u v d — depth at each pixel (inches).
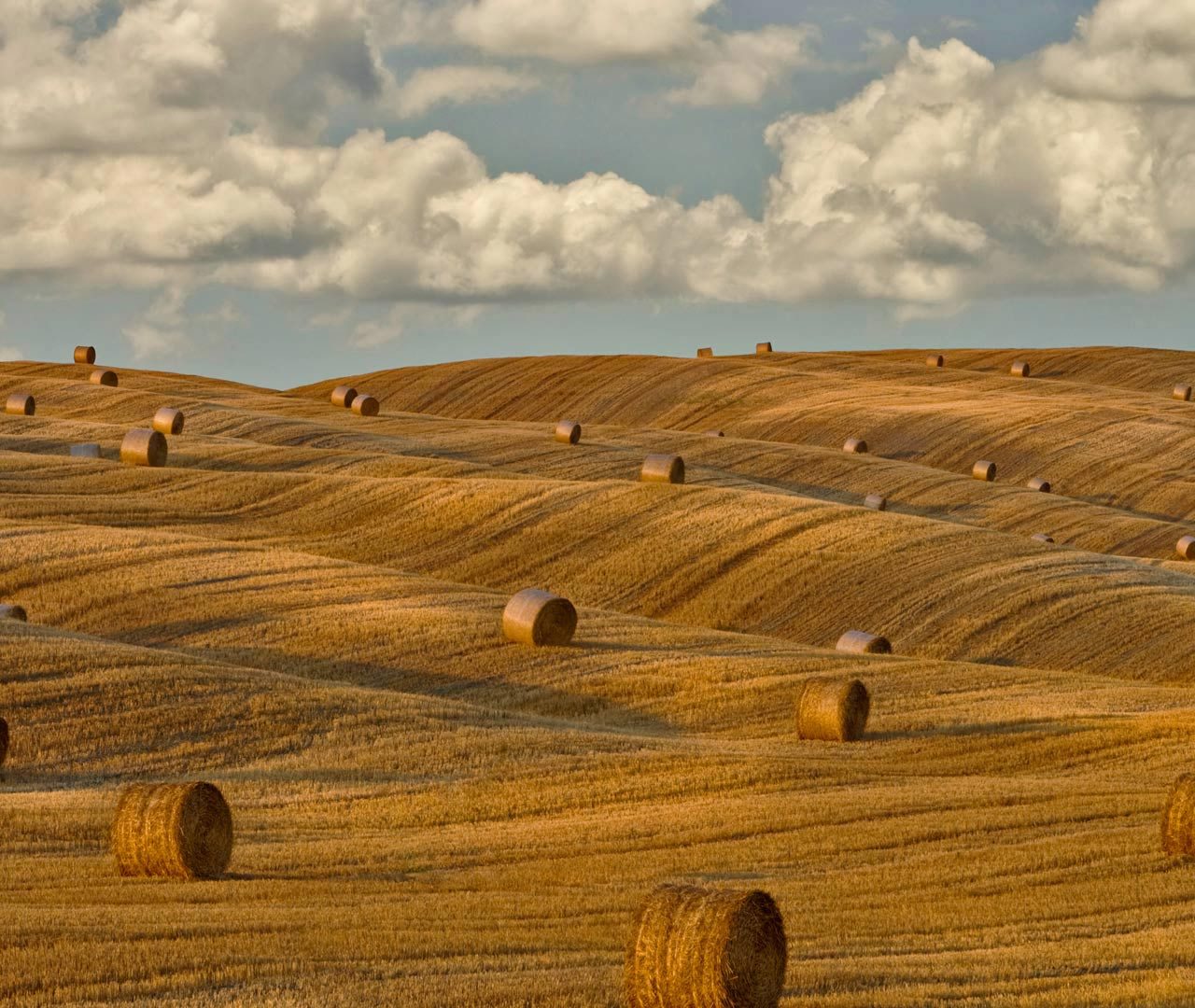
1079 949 1915.6
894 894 2237.9
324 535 6225.4
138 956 1752.0
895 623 5551.2
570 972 1745.8
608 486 6683.1
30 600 4731.8
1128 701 4148.6
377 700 3688.5
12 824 2655.0
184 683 3624.5
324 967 1744.6
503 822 2844.5
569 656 4458.7
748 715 4010.8
